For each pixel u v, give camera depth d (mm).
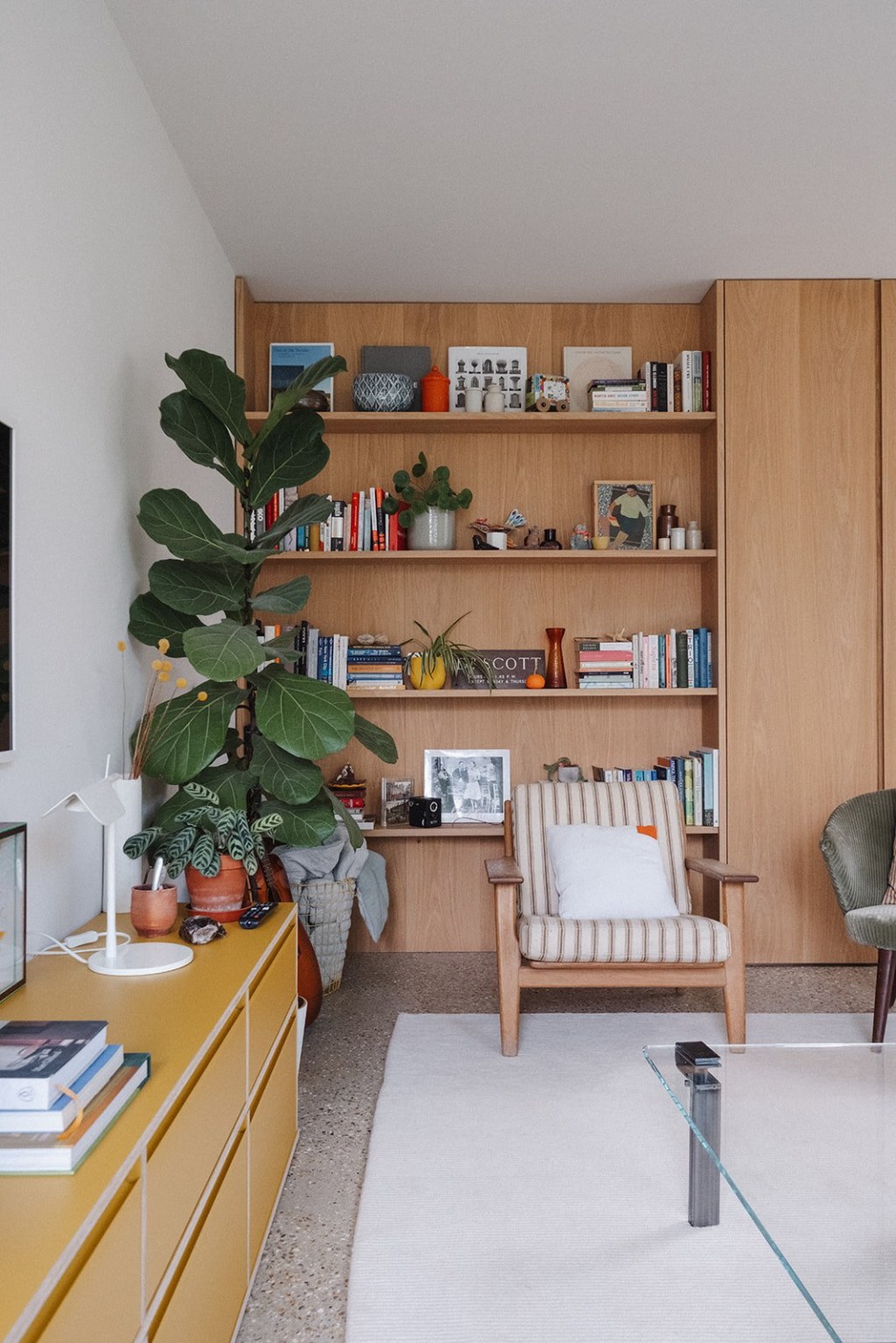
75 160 2174
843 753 4164
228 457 2738
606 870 3252
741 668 4160
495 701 4453
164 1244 1208
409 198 3441
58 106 2064
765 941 4145
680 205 3523
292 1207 2164
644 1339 1691
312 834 2617
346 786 4152
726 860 4137
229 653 2232
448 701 4449
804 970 4074
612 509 4348
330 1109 2709
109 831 1834
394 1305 1783
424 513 4180
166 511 2432
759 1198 1660
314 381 2672
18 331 1854
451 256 3938
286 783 2613
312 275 4105
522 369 4348
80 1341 910
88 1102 1134
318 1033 3312
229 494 3988
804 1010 3523
